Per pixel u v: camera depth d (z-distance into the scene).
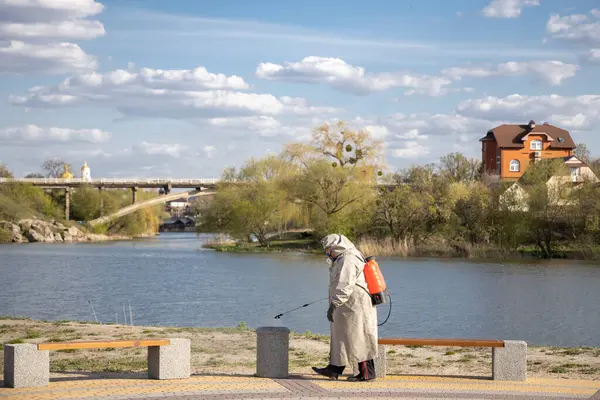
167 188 128.88
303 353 16.02
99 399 9.67
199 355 15.57
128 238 132.50
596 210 68.19
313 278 52.34
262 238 86.69
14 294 42.75
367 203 77.69
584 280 48.78
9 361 10.56
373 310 11.02
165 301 39.28
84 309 36.09
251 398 9.80
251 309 35.72
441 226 75.56
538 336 27.81
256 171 88.00
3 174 145.75
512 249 70.56
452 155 123.25
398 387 10.64
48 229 115.44
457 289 44.09
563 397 10.06
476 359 15.16
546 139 126.50
